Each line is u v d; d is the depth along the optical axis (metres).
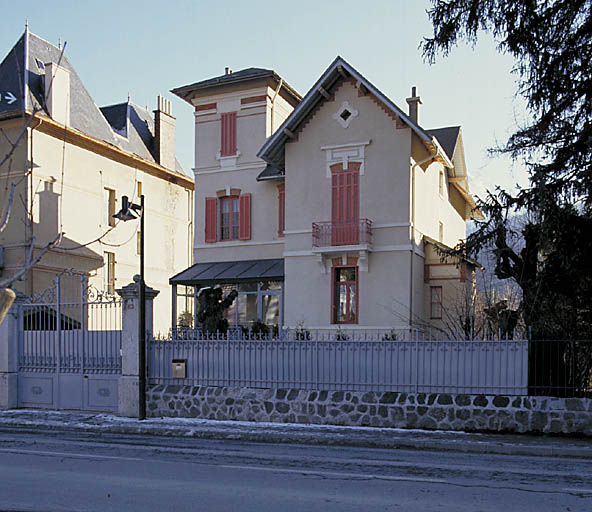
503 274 15.16
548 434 11.48
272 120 27.00
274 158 24.45
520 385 11.95
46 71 28.45
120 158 32.94
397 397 12.57
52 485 8.12
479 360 12.23
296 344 13.55
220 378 14.16
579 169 14.17
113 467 9.33
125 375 14.76
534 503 7.08
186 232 39.03
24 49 29.23
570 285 13.95
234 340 14.10
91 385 15.41
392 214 22.38
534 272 14.80
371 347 12.98
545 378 11.91
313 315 23.14
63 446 11.41
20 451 10.85
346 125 23.23
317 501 7.20
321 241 23.12
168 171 36.56
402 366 12.73
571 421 11.38
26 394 16.17
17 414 15.10
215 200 27.06
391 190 22.47
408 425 12.38
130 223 33.78
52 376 15.89
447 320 22.72
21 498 7.45
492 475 8.61
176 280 25.05
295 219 23.75
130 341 14.75
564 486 7.92
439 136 30.78
